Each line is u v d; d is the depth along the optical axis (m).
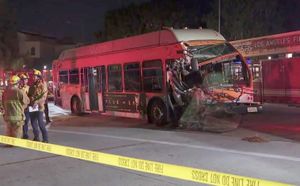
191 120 14.56
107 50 19.31
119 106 18.45
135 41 17.39
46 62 66.50
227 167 8.54
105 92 19.44
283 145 10.89
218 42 15.27
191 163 8.98
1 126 18.14
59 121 19.39
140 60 16.91
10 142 10.47
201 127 14.29
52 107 28.78
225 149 10.46
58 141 12.70
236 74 15.23
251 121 16.39
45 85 12.02
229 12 36.44
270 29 36.19
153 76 16.17
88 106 21.09
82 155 8.11
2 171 8.80
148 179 7.77
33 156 10.18
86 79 21.16
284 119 16.92
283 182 7.32
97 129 15.66
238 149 10.42
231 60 15.23
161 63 15.70
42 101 11.88
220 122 14.45
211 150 10.38
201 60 14.91
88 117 20.89
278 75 24.59
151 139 12.47
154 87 16.14
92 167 8.88
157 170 6.25
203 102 14.57
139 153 10.30
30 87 12.11
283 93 24.38
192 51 14.88
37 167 9.06
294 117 17.59
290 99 24.00
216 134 13.12
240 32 35.94
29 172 8.66
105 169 8.66
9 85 11.70
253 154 9.75
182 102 14.88
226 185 5.49
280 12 36.97
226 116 14.62
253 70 25.84
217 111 14.56
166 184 7.38
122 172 8.37
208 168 8.48
